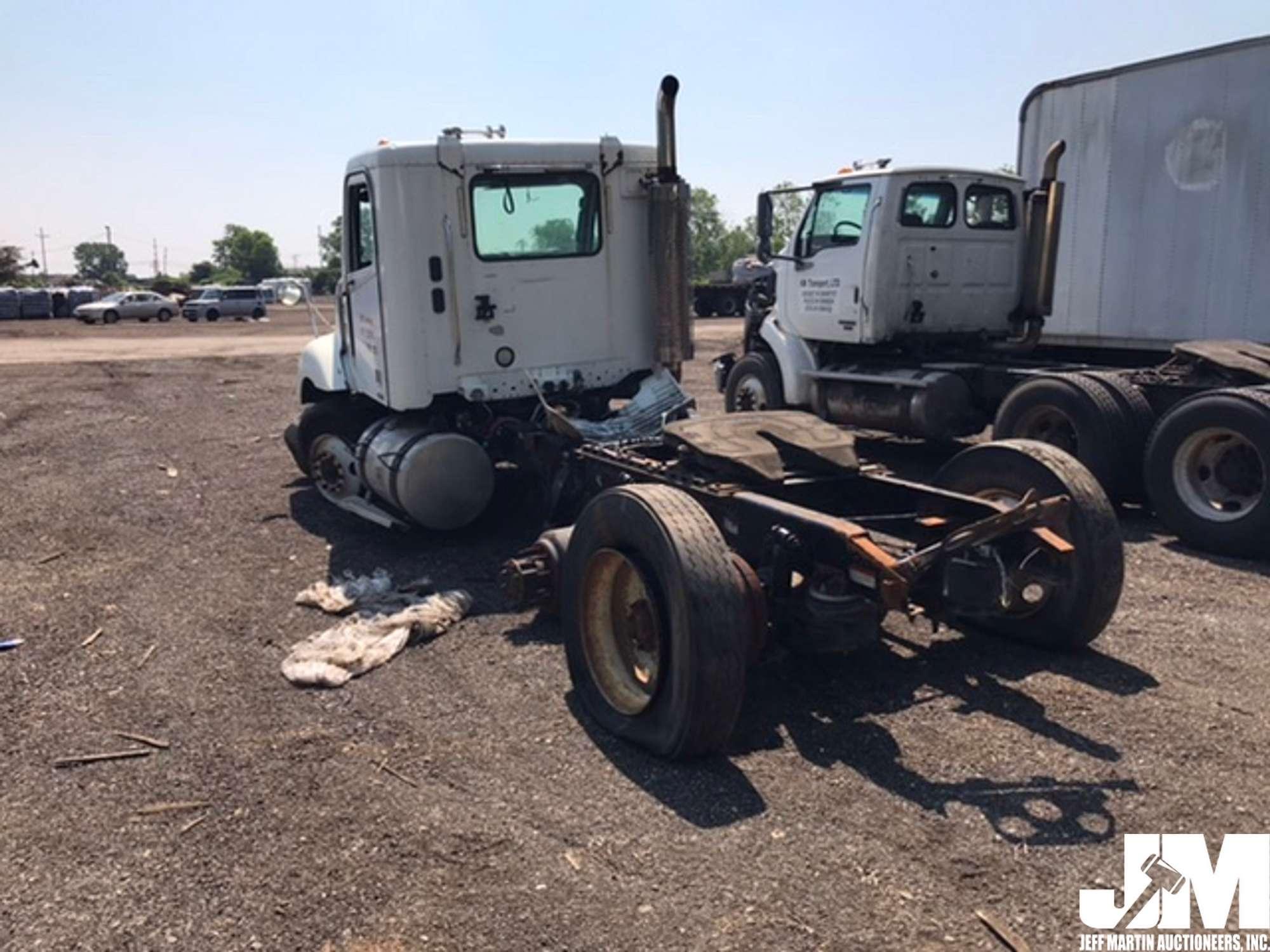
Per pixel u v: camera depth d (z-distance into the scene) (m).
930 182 9.30
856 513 5.02
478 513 6.75
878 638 4.07
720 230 81.38
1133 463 7.50
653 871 3.10
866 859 3.14
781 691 4.39
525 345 6.83
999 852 3.17
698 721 3.62
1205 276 8.61
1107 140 9.23
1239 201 8.28
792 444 4.89
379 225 6.48
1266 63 7.98
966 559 4.04
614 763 3.80
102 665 4.93
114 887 3.09
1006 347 9.94
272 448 11.21
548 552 4.94
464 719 4.23
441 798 3.57
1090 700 4.26
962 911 2.88
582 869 3.11
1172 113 8.69
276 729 4.17
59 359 23.39
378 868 3.15
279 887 3.07
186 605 5.82
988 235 9.71
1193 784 3.55
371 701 4.43
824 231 10.01
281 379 19.05
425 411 7.05
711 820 3.38
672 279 7.04
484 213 6.61
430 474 6.52
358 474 7.60
